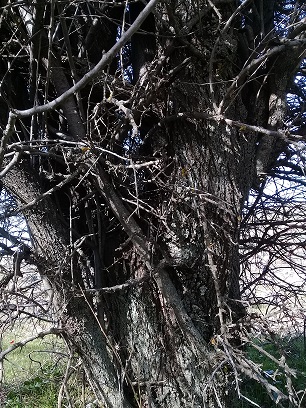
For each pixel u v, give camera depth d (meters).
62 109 2.96
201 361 2.92
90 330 2.96
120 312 3.13
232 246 2.99
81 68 2.97
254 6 3.30
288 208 3.87
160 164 2.94
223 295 2.98
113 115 2.83
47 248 2.91
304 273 3.71
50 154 2.54
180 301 2.91
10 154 2.43
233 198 2.99
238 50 3.21
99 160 2.67
